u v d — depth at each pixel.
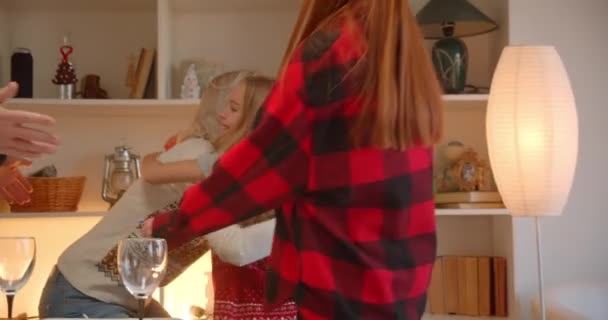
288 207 1.21
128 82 3.09
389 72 1.13
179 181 2.03
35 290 3.18
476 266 3.01
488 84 3.19
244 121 2.10
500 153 2.29
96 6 3.23
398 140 1.13
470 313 3.01
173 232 1.26
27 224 3.20
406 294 1.17
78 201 2.97
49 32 3.26
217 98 2.25
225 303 2.01
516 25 2.90
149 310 2.38
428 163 1.24
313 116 1.14
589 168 2.89
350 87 1.13
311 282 1.14
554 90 2.25
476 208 2.86
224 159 1.19
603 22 2.90
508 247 2.93
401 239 1.18
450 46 2.90
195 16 3.24
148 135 3.23
